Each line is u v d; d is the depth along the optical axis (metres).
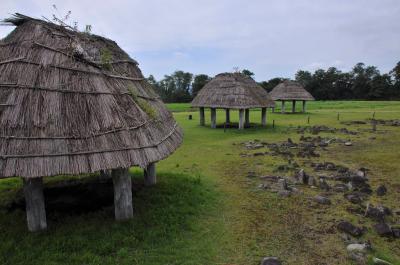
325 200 9.61
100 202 9.02
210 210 8.99
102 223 7.68
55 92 7.02
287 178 11.98
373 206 8.97
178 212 8.48
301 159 15.34
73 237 6.99
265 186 10.95
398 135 21.83
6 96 6.84
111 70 8.28
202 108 27.42
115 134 7.06
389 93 88.12
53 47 7.57
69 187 9.99
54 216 8.02
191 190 10.16
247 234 7.70
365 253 6.86
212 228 7.93
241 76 27.05
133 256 6.54
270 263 6.33
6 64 7.27
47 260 6.25
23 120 6.58
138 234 7.24
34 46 7.48
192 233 7.60
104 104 7.30
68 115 6.87
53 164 6.32
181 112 43.22
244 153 16.73
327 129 24.80
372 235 7.73
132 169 13.05
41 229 7.29
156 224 7.77
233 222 8.32
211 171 13.31
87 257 6.36
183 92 93.25
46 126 6.62
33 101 6.81
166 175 11.80
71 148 6.56
